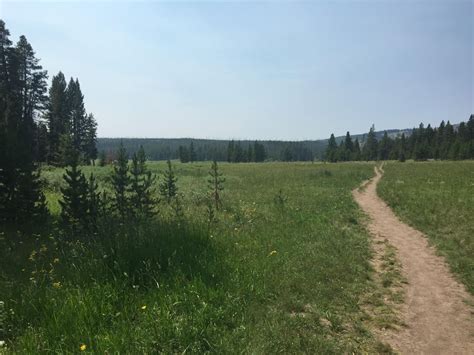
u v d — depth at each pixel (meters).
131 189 11.45
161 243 7.22
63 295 5.08
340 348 4.75
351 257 8.89
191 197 19.70
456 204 17.05
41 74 58.31
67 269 6.09
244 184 31.19
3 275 5.96
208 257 7.05
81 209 9.52
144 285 5.69
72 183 9.56
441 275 8.11
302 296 6.33
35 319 4.59
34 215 10.65
